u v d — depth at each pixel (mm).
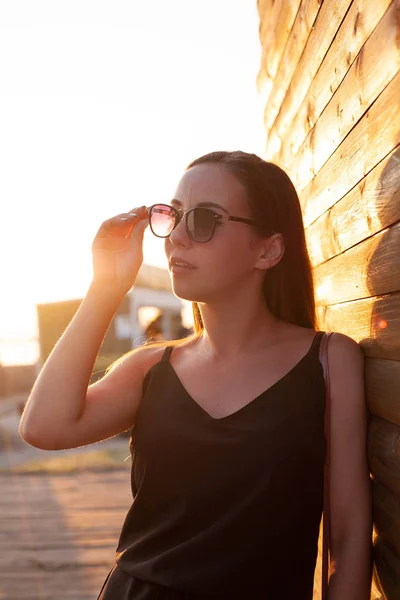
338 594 1428
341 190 1783
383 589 1517
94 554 5008
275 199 1625
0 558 4957
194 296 1560
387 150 1353
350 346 1542
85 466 8797
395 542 1411
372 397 1540
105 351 18516
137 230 1703
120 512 6266
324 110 1961
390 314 1390
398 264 1309
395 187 1297
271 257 1614
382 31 1337
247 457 1410
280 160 2904
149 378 1621
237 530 1394
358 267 1651
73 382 1565
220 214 1553
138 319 18609
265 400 1451
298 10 2273
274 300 1717
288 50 2496
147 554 1477
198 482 1438
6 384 22953
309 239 2350
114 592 1485
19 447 10992
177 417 1496
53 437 1551
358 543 1441
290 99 2539
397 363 1358
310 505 1440
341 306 1897
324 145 1980
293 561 1427
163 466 1491
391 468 1391
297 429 1425
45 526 5828
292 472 1405
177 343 1771
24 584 4363
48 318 22062
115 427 1655
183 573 1394
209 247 1533
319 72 1994
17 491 7367
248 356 1549
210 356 1591
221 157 1625
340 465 1469
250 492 1405
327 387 1488
